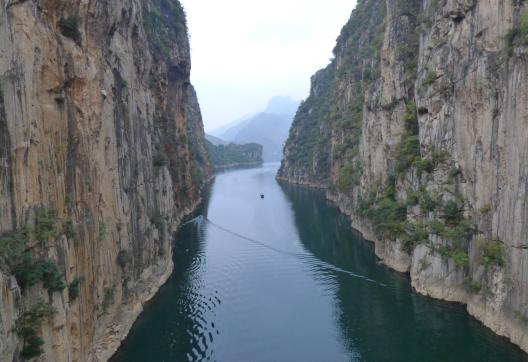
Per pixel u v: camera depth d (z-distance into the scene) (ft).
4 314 52.95
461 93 113.29
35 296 62.54
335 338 104.37
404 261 144.87
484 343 94.79
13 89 62.49
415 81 148.56
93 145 92.32
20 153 63.31
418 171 132.77
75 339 74.84
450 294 115.55
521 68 88.28
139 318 112.57
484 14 104.83
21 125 63.87
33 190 66.33
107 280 98.37
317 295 130.93
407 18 162.71
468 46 111.75
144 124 139.95
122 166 111.55
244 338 104.83
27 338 59.93
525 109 87.10
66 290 70.85
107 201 99.30
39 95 71.15
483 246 101.60
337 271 152.15
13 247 59.06
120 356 93.30
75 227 79.92
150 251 134.92
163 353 97.55
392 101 166.20
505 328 92.99
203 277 148.56
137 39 141.38
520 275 88.89
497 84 98.53
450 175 117.91
